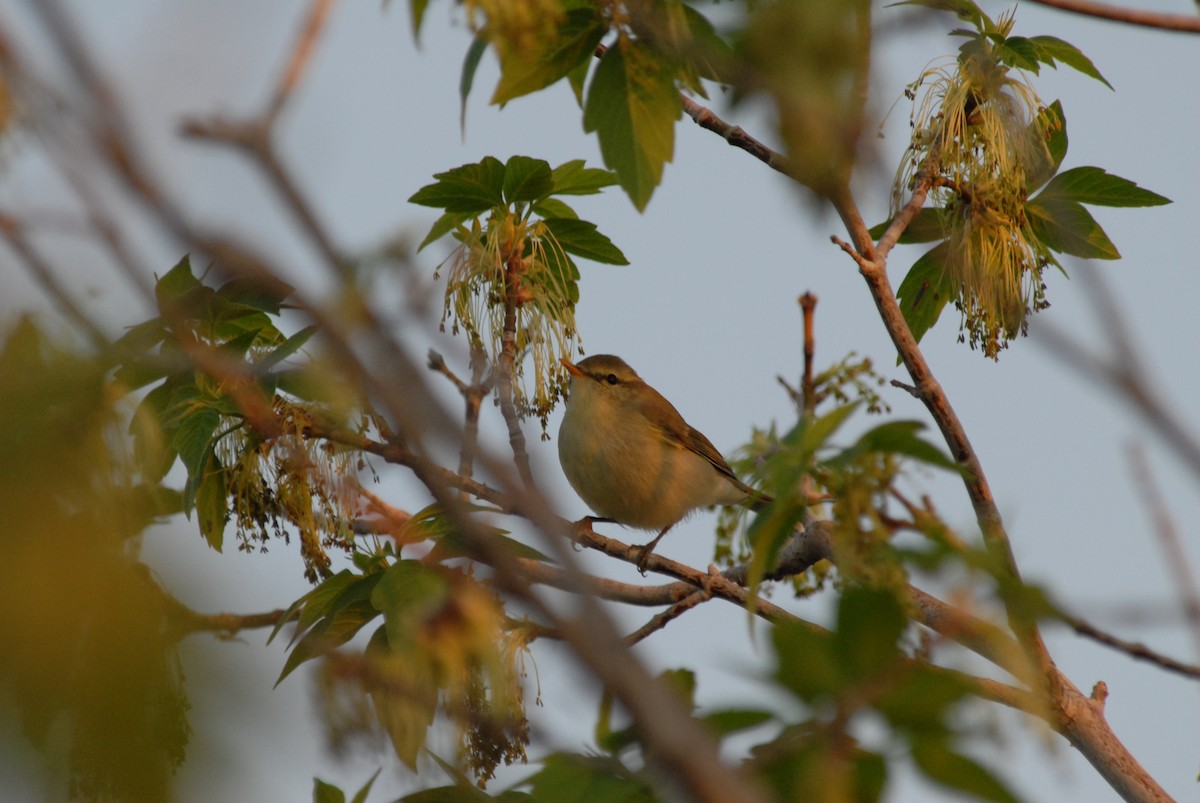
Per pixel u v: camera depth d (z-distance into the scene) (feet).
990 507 27.73
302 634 27.68
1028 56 33.65
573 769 15.65
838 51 11.48
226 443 31.22
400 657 15.28
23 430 9.29
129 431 10.18
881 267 30.94
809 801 11.91
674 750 8.71
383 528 25.96
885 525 16.80
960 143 33.47
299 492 29.37
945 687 12.10
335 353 8.63
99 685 7.69
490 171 35.91
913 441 16.92
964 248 33.45
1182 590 16.57
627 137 19.84
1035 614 14.88
